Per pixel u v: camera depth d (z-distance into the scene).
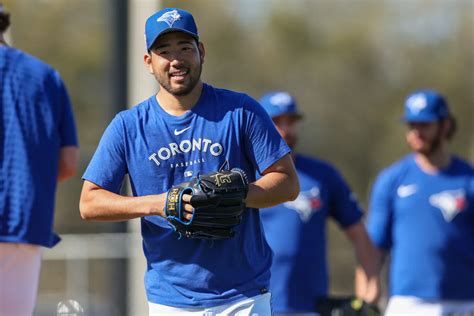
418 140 27.17
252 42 114.69
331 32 115.44
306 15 115.44
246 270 16.47
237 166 16.28
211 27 114.19
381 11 116.12
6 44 19.12
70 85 97.25
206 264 16.30
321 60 114.62
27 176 18.62
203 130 16.14
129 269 37.75
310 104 112.94
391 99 113.31
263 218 25.28
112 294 39.09
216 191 15.25
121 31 37.75
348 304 24.25
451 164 27.47
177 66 15.81
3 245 18.48
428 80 113.50
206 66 113.75
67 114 19.45
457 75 112.56
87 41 98.56
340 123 112.25
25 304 18.75
